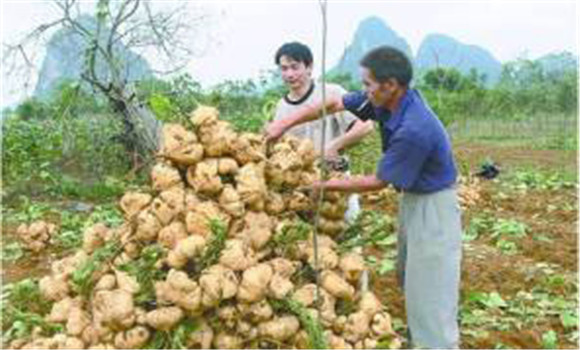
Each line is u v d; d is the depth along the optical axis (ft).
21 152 30.09
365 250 18.35
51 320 10.85
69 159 32.09
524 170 35.63
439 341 11.53
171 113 11.25
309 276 11.10
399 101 11.16
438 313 11.51
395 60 10.96
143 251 10.55
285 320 10.37
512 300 14.94
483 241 20.54
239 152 10.87
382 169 11.07
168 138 10.79
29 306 12.03
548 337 12.66
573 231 21.49
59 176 29.09
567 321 13.57
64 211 24.25
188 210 10.61
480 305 14.52
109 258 10.80
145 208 10.87
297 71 12.94
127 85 29.30
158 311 9.96
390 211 23.95
